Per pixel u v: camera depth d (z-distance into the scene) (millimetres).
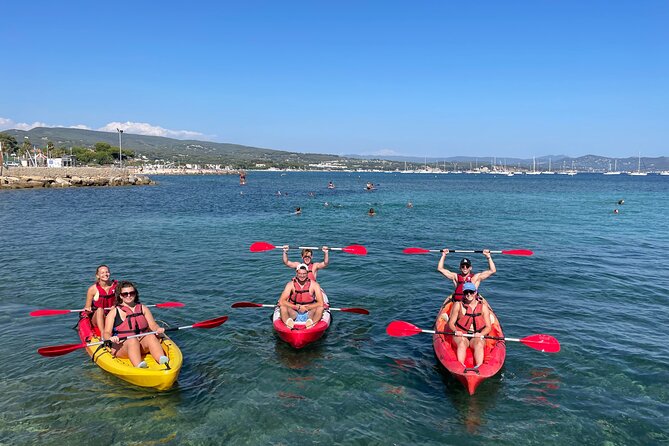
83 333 8742
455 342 8312
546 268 16203
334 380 8047
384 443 6395
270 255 18328
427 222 29812
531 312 11477
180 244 20578
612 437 6523
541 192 70375
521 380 8023
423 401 7410
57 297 12422
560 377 8125
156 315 11180
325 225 27891
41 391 7570
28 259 16953
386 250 19734
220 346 9391
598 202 48844
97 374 8148
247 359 8820
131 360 7695
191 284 13938
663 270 15906
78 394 7500
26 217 29859
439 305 12195
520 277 14906
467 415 7039
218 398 7461
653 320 10922
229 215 33188
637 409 7164
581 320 10914
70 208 36406
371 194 61656
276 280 14484
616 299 12594
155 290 13258
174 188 74812
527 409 7180
